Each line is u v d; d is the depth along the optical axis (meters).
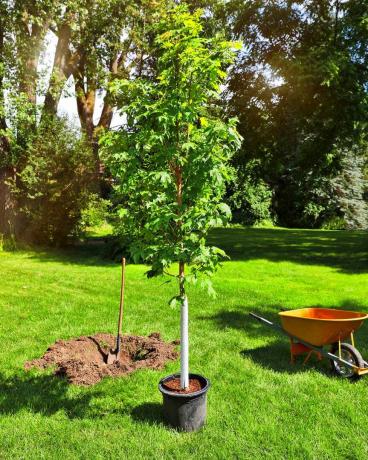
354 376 5.20
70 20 18.27
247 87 17.91
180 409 4.01
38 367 5.54
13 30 17.30
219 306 8.86
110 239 17.38
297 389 4.96
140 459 3.62
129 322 7.66
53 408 4.52
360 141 18.20
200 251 3.89
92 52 19.89
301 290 10.66
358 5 15.69
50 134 18.34
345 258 16.09
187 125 4.23
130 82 4.22
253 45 17.70
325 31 16.50
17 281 11.62
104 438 3.94
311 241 22.25
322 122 17.28
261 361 5.86
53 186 18.16
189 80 4.14
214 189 4.27
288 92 16.33
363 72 16.36
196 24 4.07
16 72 17.48
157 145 4.14
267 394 4.83
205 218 3.85
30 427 4.12
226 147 4.11
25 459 3.62
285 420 4.25
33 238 19.41
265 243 21.48
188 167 4.07
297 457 3.63
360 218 38.81
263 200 36.72
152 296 9.73
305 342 5.61
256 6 16.81
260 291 10.39
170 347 6.20
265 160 18.47
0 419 4.27
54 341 6.60
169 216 3.84
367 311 8.54
